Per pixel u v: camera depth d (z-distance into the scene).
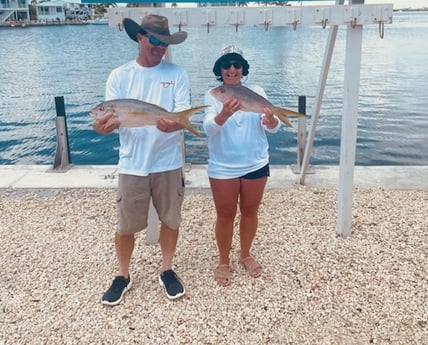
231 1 3.79
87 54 27.27
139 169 3.03
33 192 5.61
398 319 2.99
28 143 10.00
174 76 3.04
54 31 55.00
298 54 25.91
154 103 3.00
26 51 30.12
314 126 5.32
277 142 9.15
